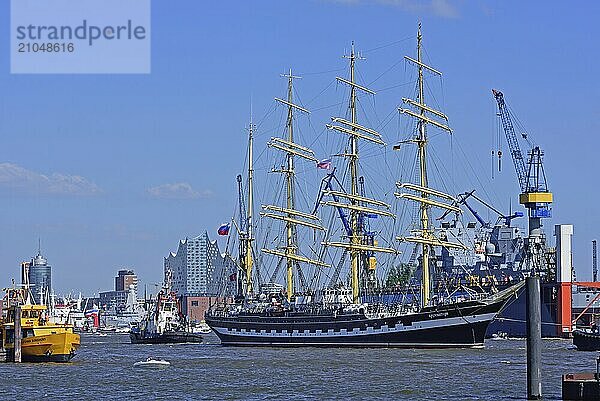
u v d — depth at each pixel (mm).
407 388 154500
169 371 193750
